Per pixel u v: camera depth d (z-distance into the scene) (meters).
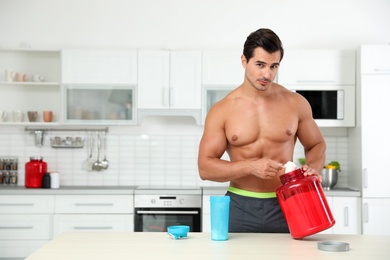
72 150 5.39
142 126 5.42
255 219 2.82
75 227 4.82
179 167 5.42
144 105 5.08
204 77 5.09
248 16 5.45
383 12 5.44
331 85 5.06
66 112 5.07
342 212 4.83
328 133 5.43
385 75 4.86
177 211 4.82
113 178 5.41
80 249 2.09
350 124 5.06
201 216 4.84
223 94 5.10
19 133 5.36
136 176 5.42
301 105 2.96
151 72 5.08
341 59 5.06
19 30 5.37
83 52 5.07
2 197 4.82
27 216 4.82
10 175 5.29
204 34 5.43
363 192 4.82
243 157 2.92
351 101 5.06
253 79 2.65
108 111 5.08
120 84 5.07
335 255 2.00
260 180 2.82
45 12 5.39
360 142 4.91
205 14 5.44
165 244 2.21
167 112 5.08
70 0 5.40
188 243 2.23
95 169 5.37
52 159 5.39
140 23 5.42
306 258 1.94
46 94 5.36
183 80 5.08
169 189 4.85
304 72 5.05
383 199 4.82
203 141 2.90
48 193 4.81
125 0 5.41
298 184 2.29
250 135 2.87
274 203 2.83
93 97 5.08
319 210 2.28
